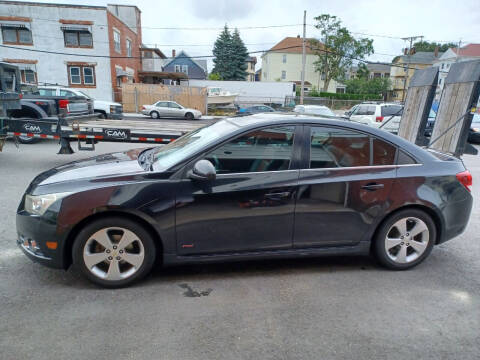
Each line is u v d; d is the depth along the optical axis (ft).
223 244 10.24
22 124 23.86
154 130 23.50
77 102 31.91
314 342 8.01
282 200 10.21
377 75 236.22
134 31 117.60
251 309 9.20
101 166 11.08
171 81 134.51
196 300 9.53
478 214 17.78
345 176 10.53
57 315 8.68
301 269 11.51
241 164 10.14
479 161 34.19
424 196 10.94
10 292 9.64
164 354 7.47
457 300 9.91
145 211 9.48
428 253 11.55
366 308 9.39
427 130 43.55
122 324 8.41
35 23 85.66
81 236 9.44
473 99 20.21
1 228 14.05
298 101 125.80
